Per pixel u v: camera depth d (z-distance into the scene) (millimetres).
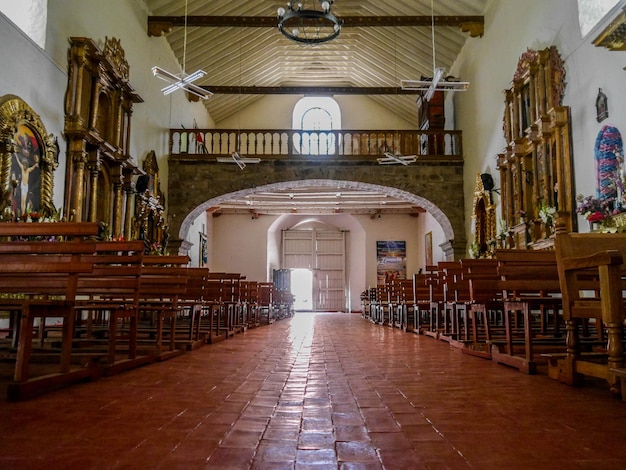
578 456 2018
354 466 1915
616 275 3297
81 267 3645
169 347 6070
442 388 3564
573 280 3740
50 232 3764
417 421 2604
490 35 13289
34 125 7945
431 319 8953
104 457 1988
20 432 2350
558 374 3879
